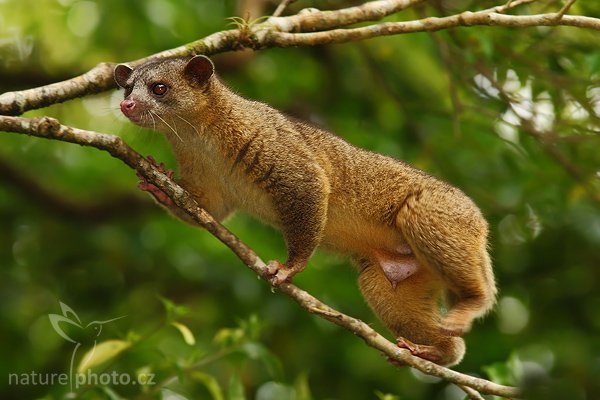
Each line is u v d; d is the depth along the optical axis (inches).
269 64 618.8
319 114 627.5
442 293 403.9
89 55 575.5
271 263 342.6
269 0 521.0
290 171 375.9
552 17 354.3
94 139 313.3
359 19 387.5
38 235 614.9
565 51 469.4
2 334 577.3
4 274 584.4
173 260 569.9
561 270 576.4
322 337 592.1
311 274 552.4
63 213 585.9
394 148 581.9
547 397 315.6
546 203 546.6
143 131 540.7
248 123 378.6
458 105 479.5
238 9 510.6
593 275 568.7
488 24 360.5
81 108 552.7
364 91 621.3
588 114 478.9
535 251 583.2
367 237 397.7
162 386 367.9
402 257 396.8
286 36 373.7
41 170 618.5
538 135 473.1
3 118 299.6
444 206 384.8
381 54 578.2
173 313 356.8
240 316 580.1
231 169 380.8
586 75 468.4
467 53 455.2
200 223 330.6
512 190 555.2
